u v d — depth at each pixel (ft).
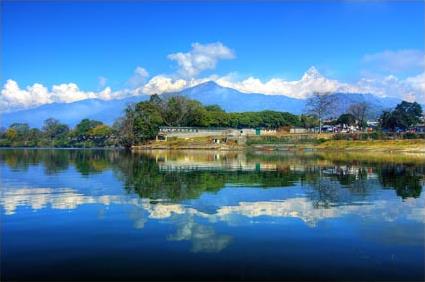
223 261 65.67
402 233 81.51
